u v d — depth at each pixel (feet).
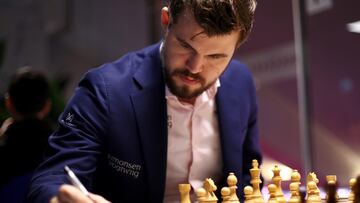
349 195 4.35
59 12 16.58
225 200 4.29
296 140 15.57
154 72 4.96
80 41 16.58
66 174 4.24
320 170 14.71
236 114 5.26
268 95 15.83
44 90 7.94
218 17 4.20
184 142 5.06
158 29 16.43
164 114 4.86
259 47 15.56
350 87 14.93
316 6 15.11
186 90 4.70
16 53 16.29
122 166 4.74
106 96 4.77
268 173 5.86
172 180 5.07
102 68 5.00
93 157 4.57
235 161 5.14
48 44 16.56
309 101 14.93
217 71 4.59
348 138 14.89
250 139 5.61
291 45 15.60
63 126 4.71
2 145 7.29
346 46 14.90
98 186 4.90
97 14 16.61
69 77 15.30
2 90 15.12
